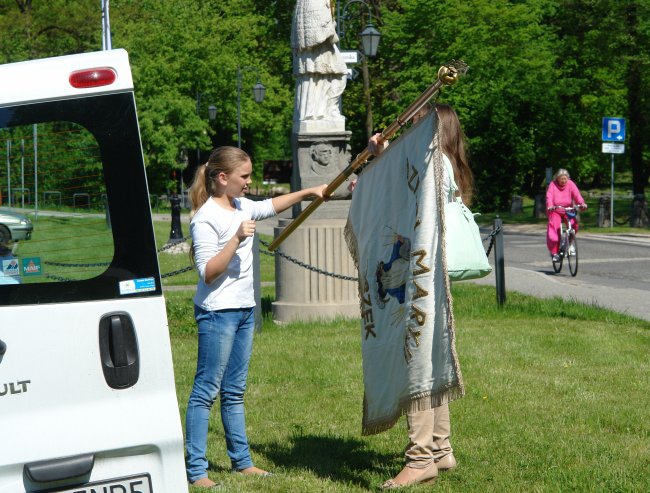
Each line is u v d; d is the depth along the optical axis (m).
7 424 3.56
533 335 10.41
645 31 33.88
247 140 63.47
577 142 44.94
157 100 50.59
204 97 55.12
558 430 6.41
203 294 5.29
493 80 40.47
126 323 3.69
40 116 3.67
